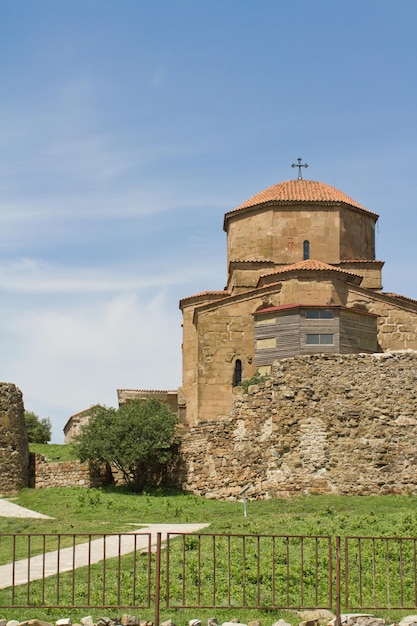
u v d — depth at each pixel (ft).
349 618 56.34
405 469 107.24
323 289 154.92
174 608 58.85
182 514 100.78
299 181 184.14
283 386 112.47
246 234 174.81
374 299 157.89
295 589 64.08
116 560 71.92
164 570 68.03
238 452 115.75
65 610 57.98
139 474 122.31
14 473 121.80
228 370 159.74
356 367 111.14
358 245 174.29
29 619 56.08
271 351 148.97
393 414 108.88
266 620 57.36
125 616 55.62
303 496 107.45
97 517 99.60
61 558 73.87
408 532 77.51
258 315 151.43
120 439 121.08
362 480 107.34
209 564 69.26
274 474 110.42
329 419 109.81
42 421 219.82
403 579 65.62
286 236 171.42
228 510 103.04
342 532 78.69
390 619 57.93
